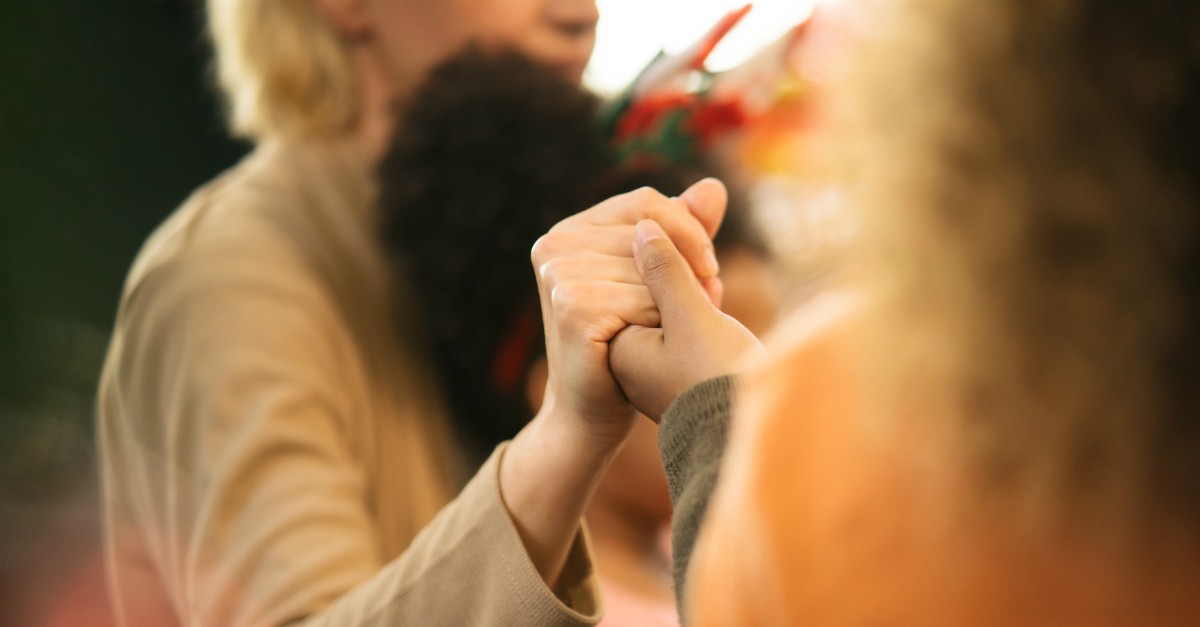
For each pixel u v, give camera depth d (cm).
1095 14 77
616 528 141
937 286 79
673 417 96
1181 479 77
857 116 82
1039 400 78
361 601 108
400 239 137
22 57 254
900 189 80
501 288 138
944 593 80
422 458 133
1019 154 77
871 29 82
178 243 129
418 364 136
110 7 269
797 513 83
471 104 141
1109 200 76
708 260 107
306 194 137
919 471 80
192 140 280
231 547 117
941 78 79
